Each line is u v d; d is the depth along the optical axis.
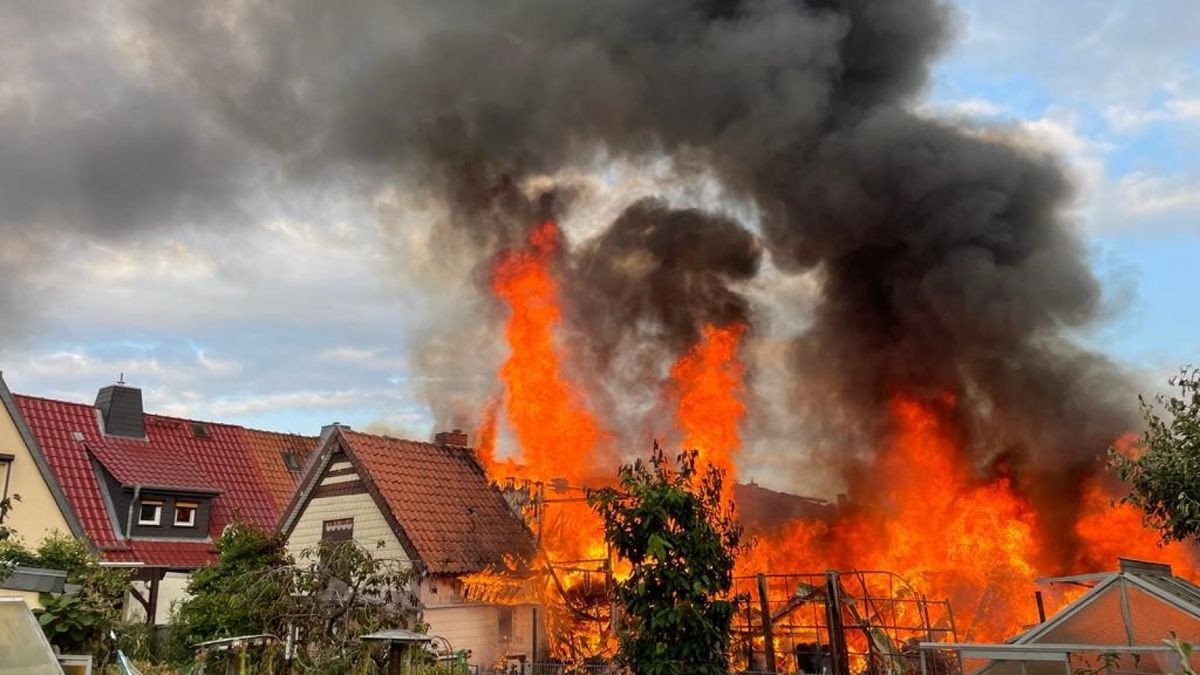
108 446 21.70
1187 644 6.52
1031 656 7.75
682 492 9.33
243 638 11.52
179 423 24.61
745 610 16.00
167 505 20.88
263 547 15.05
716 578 9.27
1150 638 7.79
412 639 9.87
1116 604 8.08
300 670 11.67
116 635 11.27
